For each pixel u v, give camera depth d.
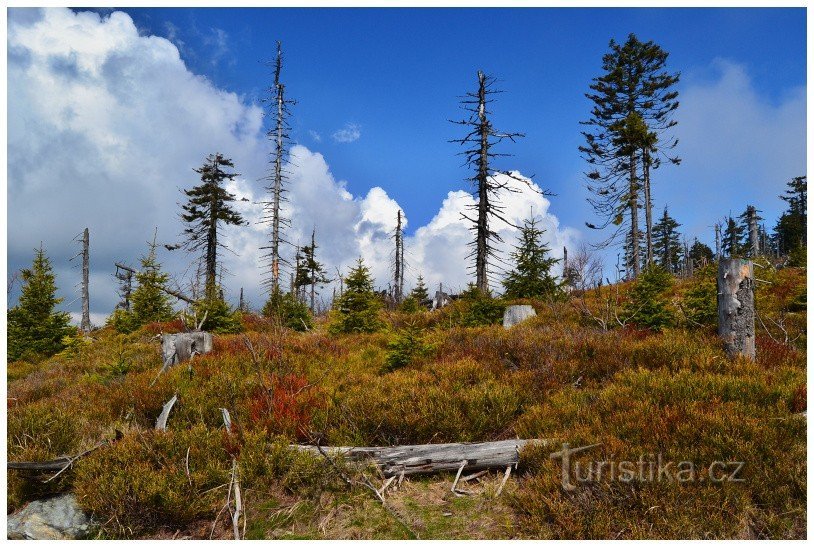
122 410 7.08
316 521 4.54
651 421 5.19
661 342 7.97
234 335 13.14
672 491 4.07
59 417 6.07
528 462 4.97
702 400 5.64
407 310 20.86
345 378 8.33
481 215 21.00
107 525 4.50
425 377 7.60
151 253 20.66
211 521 4.64
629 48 29.95
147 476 4.68
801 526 3.86
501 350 9.05
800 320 10.30
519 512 4.35
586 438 4.95
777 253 53.44
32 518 4.44
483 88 21.14
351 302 15.34
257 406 6.49
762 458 4.51
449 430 5.86
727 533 3.84
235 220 29.83
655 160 27.45
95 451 5.31
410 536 4.16
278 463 5.16
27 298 17.05
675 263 54.19
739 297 7.42
